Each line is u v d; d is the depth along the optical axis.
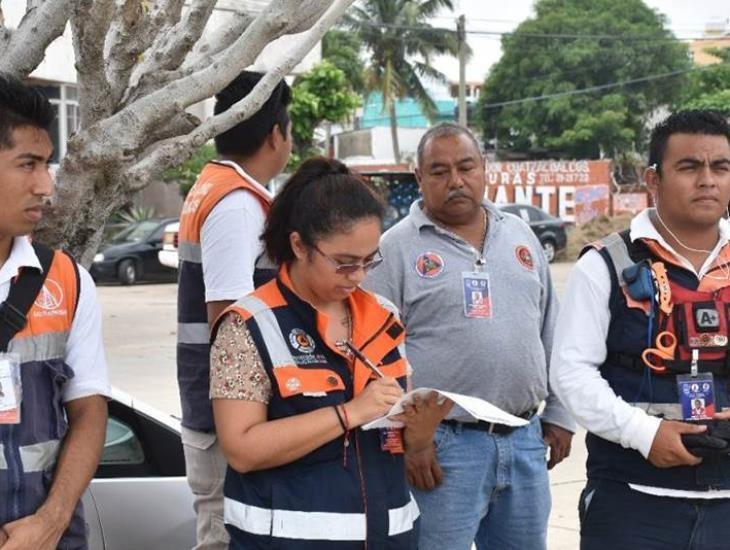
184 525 3.79
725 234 3.04
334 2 2.98
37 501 2.42
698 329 2.93
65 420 2.57
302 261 2.54
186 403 3.44
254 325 2.52
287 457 2.46
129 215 25.55
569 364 3.04
